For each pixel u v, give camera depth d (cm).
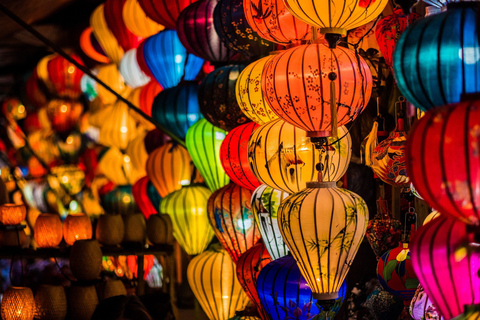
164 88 333
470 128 106
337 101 167
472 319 114
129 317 246
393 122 222
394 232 200
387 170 186
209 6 261
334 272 172
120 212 417
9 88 656
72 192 508
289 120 175
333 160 184
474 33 123
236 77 242
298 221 167
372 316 216
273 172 187
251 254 225
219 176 280
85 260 286
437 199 112
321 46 171
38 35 309
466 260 125
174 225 313
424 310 169
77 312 281
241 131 226
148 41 329
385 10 225
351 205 169
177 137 317
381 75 219
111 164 476
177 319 329
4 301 276
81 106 518
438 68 124
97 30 423
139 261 326
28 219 482
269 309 195
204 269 254
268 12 189
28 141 543
